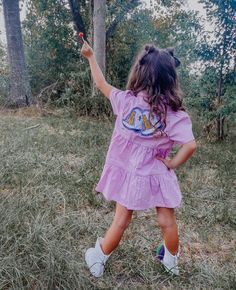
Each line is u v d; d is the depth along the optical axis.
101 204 3.31
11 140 5.19
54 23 11.20
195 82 6.21
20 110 8.95
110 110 8.38
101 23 8.61
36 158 4.33
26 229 2.65
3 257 2.32
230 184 3.95
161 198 2.17
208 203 3.48
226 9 5.67
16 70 9.43
